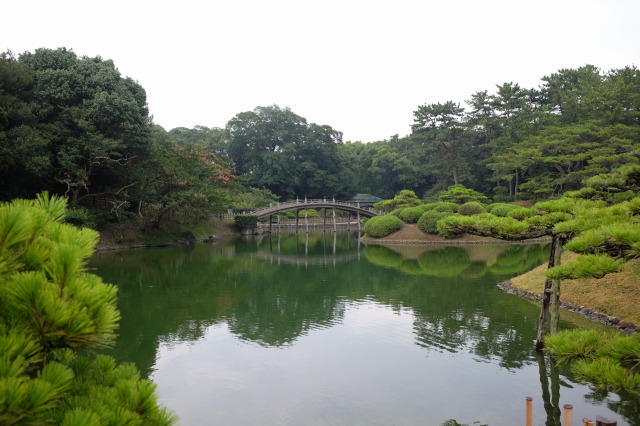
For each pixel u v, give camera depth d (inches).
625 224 232.4
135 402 111.3
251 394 340.2
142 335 488.1
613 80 1987.0
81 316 92.2
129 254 1164.5
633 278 573.6
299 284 799.1
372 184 3196.4
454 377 371.2
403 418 301.6
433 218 1577.3
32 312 88.8
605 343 215.0
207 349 443.8
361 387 352.8
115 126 1140.5
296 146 2974.9
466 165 2416.3
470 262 1068.5
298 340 473.1
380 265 1039.0
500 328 511.2
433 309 604.7
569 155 1861.5
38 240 109.6
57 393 89.5
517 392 341.7
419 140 2733.8
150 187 1362.0
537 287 689.6
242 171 2987.2
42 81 1048.8
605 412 306.0
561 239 395.5
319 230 2420.0
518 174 2313.0
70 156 1029.2
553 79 2479.1
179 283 795.4
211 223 1915.6
